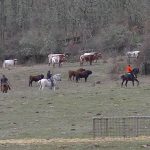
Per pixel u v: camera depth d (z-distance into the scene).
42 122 28.25
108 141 19.84
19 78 64.31
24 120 29.16
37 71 69.00
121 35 88.94
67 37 98.31
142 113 30.73
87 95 39.34
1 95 42.50
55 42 92.69
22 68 74.44
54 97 38.78
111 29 92.69
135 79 47.50
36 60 90.19
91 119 28.81
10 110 33.34
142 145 18.80
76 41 97.12
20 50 92.75
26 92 45.62
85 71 57.16
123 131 22.12
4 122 28.47
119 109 32.59
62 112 32.12
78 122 27.89
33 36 97.38
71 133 23.53
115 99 36.81
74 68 69.38
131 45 86.38
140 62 62.41
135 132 22.08
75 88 48.16
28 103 36.09
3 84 48.81
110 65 67.12
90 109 33.00
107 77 59.53
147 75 60.19
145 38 68.88
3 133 24.28
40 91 46.03
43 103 35.94
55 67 72.50
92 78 59.72
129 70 47.78
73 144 19.45
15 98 39.47
